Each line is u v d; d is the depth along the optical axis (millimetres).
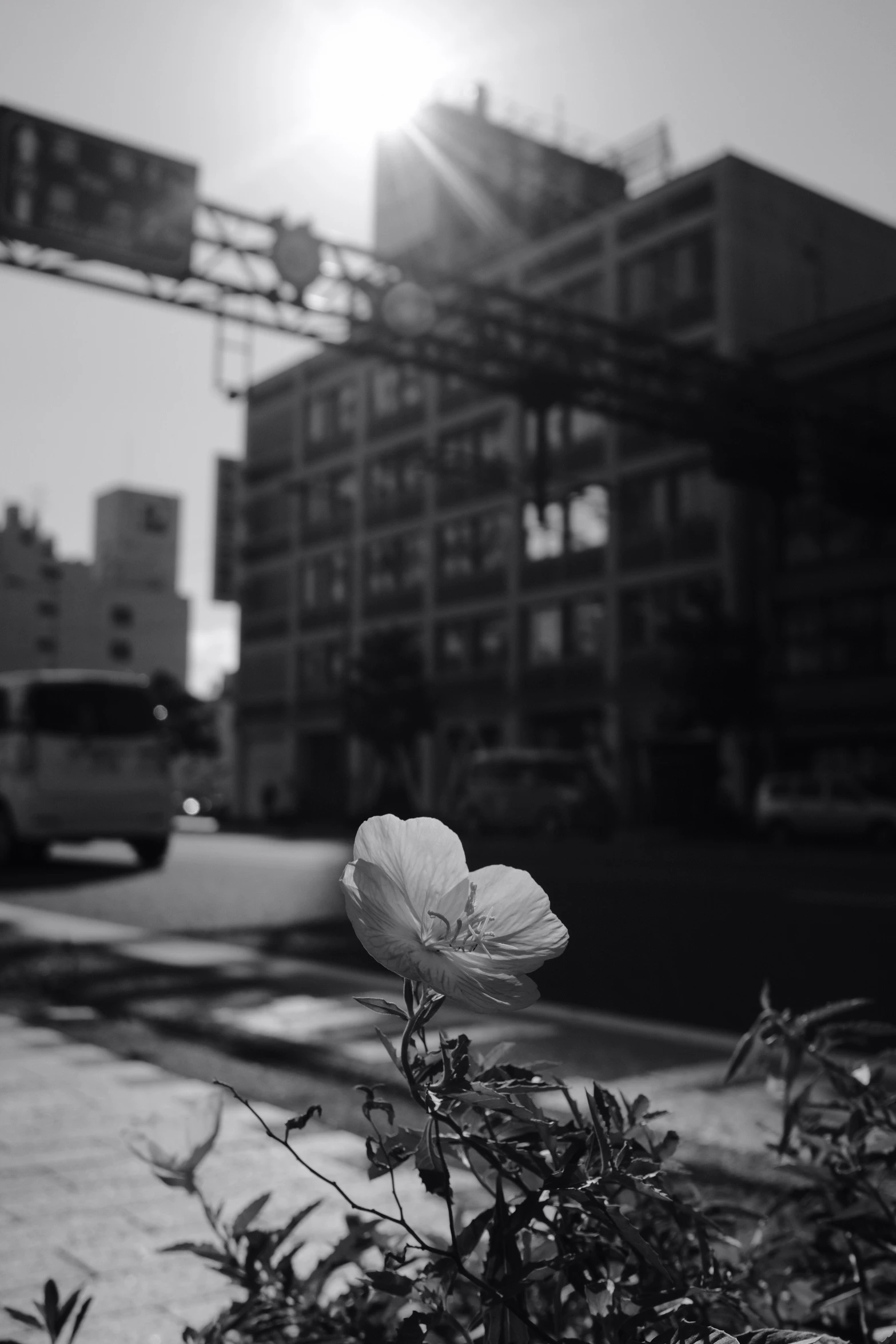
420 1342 885
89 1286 2021
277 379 51062
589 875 14117
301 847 22625
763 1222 1427
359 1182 2646
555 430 35906
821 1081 1501
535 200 45156
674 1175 1238
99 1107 3414
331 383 47656
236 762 52719
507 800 27078
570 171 46000
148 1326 1842
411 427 42656
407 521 42375
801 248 32688
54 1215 2412
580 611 35344
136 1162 2812
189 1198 2525
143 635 92250
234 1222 1279
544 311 19016
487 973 676
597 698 34219
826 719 28594
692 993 6121
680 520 32312
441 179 45438
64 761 15078
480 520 39312
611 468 33969
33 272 14133
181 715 71312
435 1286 1009
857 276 33906
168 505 94062
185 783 71625
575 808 26453
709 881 13141
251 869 15570
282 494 50406
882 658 27969
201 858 18312
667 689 28047
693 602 28219
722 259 31469
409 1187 2592
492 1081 852
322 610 47375
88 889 12523
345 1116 3609
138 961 7059
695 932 8547
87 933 8531
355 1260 1287
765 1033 1337
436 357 18781
